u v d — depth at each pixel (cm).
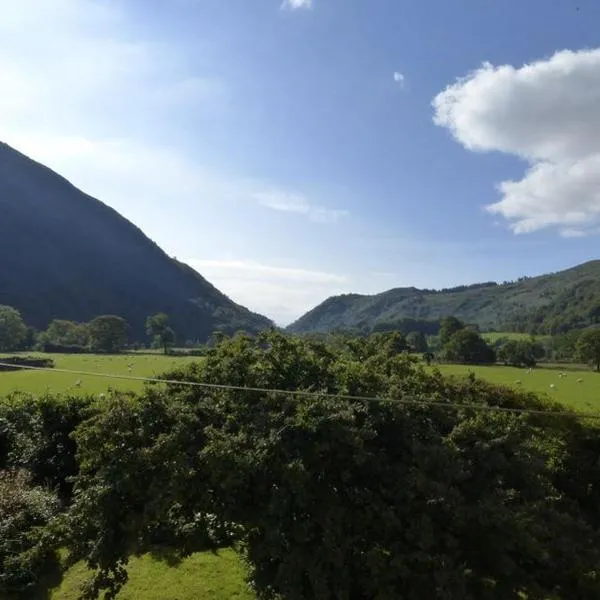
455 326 10819
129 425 837
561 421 1502
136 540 777
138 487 772
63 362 8269
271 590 758
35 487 1580
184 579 1163
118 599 1085
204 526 808
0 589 1115
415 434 846
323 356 1038
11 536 1245
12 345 11394
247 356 990
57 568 1230
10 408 1897
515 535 740
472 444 854
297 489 720
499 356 9444
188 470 757
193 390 933
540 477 883
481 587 780
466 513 739
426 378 1052
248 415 841
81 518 787
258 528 783
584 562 829
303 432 797
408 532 727
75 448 1823
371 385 913
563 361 10194
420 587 721
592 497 1462
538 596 811
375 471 798
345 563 745
